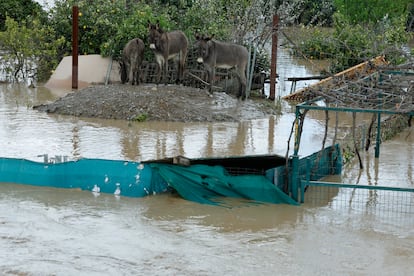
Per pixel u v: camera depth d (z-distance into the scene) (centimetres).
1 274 986
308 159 1331
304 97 2309
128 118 1962
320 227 1197
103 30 2658
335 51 2966
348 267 1034
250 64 2486
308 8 4225
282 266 1032
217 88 2377
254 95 2414
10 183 1384
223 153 1623
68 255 1055
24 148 1594
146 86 2278
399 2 3841
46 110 2033
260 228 1188
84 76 2464
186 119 1978
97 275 991
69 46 2714
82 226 1173
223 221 1218
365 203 1327
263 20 2862
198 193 1328
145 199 1320
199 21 2720
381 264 1045
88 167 1359
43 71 2648
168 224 1195
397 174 1511
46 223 1179
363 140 1738
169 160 1334
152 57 2486
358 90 1555
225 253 1077
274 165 1362
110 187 1344
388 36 2902
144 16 2564
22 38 2577
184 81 2450
